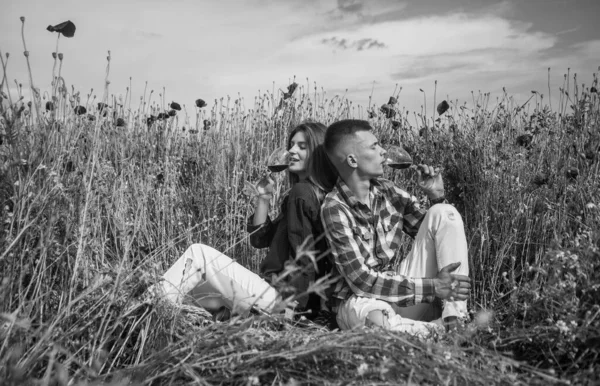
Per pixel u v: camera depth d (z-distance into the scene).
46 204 2.44
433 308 2.77
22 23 2.29
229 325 2.14
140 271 2.52
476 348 2.15
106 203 3.12
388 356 2.01
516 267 3.33
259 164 4.27
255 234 2.95
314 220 2.72
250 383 1.88
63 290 2.43
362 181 2.67
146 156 4.39
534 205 3.43
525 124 4.29
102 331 2.34
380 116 4.79
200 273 2.69
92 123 3.55
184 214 3.97
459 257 2.58
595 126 3.86
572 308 2.21
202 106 4.91
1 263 2.23
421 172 2.93
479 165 3.67
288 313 2.58
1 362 1.88
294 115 4.95
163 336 2.41
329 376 1.99
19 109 2.48
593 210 3.05
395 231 2.78
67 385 1.94
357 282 2.55
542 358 2.30
